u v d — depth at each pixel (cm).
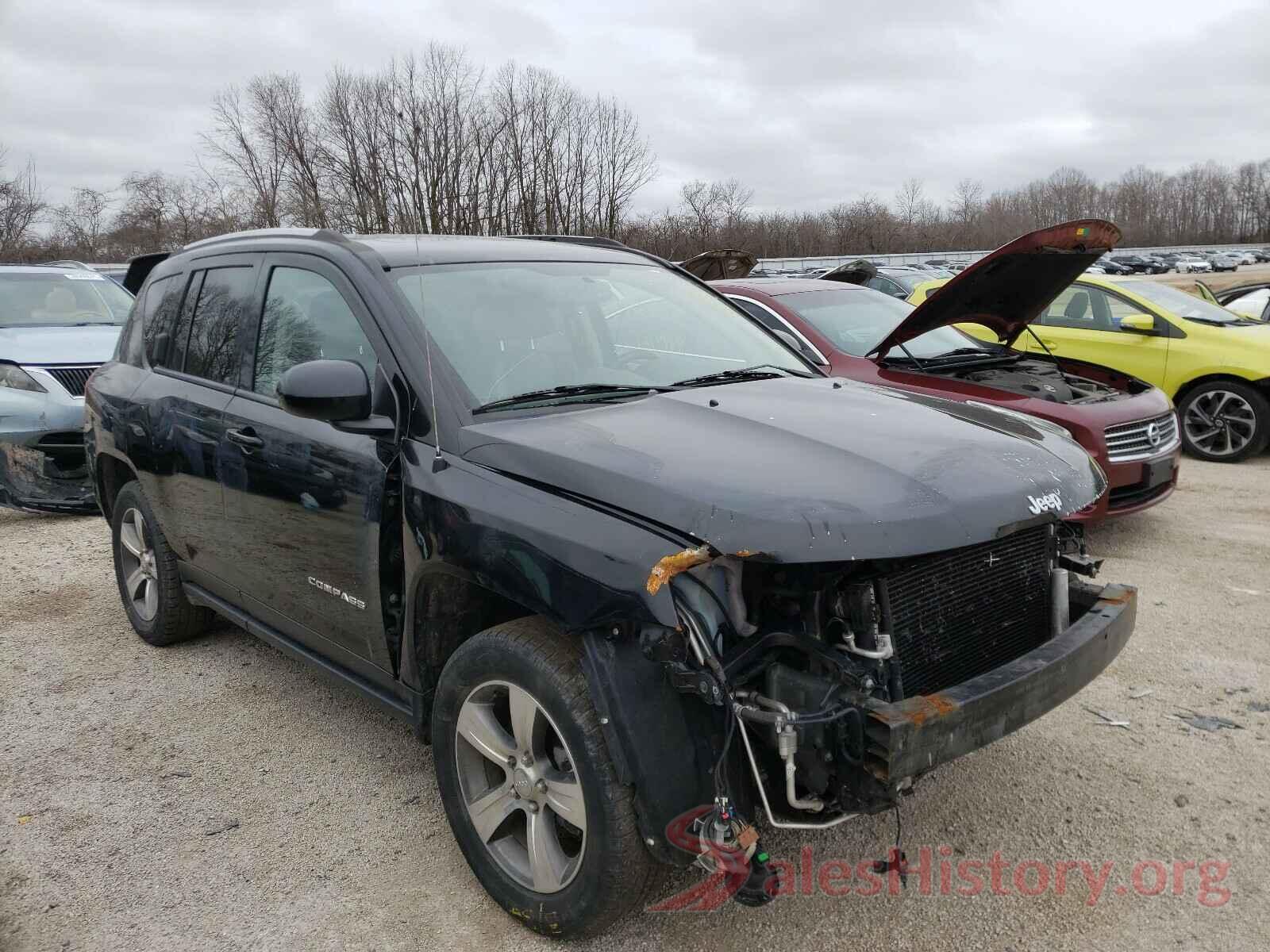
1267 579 528
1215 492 745
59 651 466
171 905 276
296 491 319
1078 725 368
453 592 282
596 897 236
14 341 760
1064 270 519
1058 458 271
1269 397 841
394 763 355
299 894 281
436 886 284
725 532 214
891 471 236
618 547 221
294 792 336
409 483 274
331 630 328
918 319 548
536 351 313
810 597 234
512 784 257
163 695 415
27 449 703
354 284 313
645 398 303
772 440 254
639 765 223
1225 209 9962
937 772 335
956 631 253
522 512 242
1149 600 501
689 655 218
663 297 379
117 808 328
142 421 415
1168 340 866
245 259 379
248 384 358
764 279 746
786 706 224
